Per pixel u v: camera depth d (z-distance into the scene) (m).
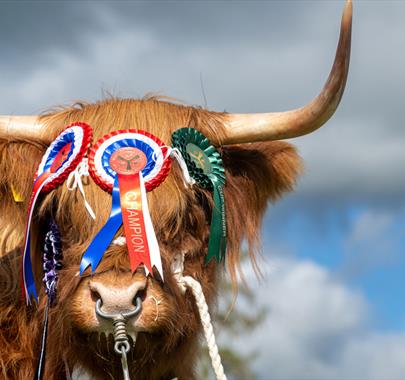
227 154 7.05
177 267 6.26
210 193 6.59
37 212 6.45
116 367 5.96
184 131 6.52
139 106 6.67
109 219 6.03
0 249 6.64
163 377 6.50
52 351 6.56
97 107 6.73
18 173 6.66
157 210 6.21
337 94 6.40
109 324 5.57
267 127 6.81
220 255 6.62
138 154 6.33
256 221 7.27
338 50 6.19
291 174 7.33
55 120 6.81
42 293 6.54
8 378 6.61
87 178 6.27
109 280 5.60
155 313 5.64
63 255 6.29
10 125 6.82
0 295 6.65
